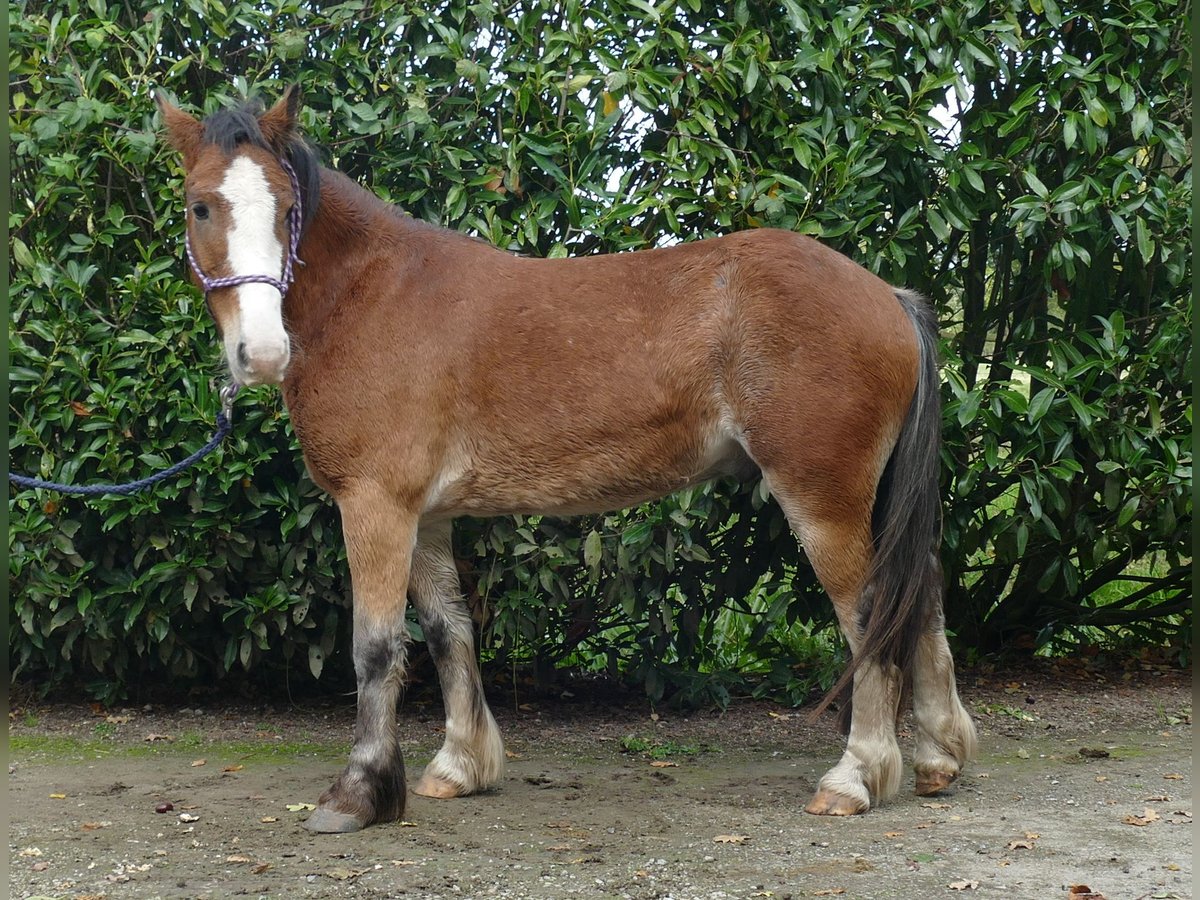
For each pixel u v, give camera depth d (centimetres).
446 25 434
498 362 343
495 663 520
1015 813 334
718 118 433
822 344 330
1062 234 431
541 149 413
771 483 338
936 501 342
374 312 341
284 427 429
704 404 341
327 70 430
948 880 277
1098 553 480
